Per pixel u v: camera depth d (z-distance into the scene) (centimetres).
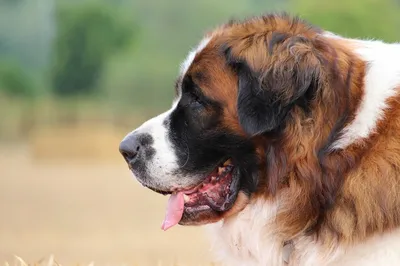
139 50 11512
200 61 920
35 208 4378
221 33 937
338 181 870
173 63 10650
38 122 10238
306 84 859
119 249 2898
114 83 10356
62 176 6353
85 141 8106
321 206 879
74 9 12531
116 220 3856
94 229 3553
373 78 886
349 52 908
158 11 11975
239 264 969
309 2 8944
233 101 901
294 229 894
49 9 15750
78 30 12431
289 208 890
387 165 855
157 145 939
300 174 879
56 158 8069
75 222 3794
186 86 930
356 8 8806
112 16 12519
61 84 12425
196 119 919
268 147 891
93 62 12394
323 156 870
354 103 877
